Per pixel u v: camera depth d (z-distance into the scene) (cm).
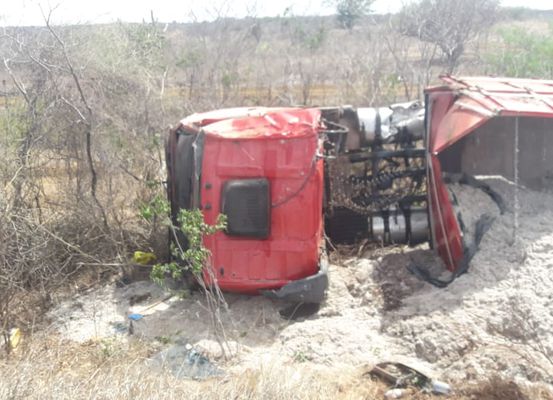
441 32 1950
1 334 749
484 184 852
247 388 558
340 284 820
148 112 1115
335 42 2323
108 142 1022
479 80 913
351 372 661
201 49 1802
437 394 610
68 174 1003
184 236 817
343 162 898
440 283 782
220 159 761
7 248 834
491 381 602
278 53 2169
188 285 837
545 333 658
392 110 932
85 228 956
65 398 504
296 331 734
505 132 928
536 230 785
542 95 845
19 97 1021
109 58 1112
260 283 770
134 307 832
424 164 912
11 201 872
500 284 731
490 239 784
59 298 877
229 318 774
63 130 991
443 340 676
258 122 777
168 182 883
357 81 1836
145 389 524
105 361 682
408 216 902
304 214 761
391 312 757
